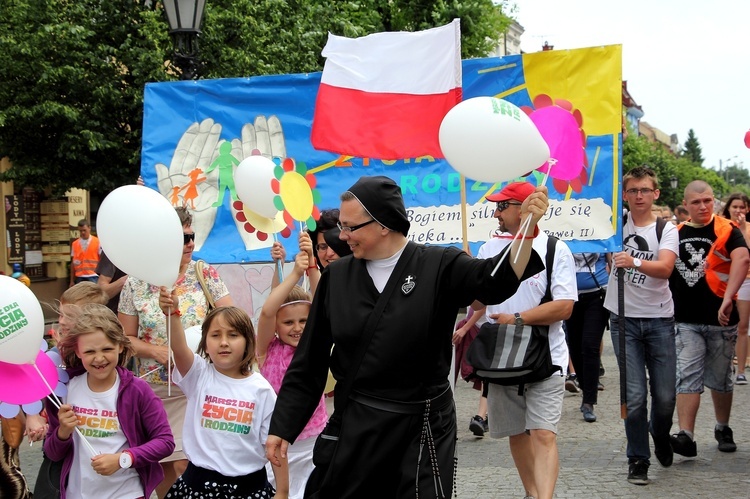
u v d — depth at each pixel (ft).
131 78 47.44
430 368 11.86
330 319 12.21
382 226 12.00
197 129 23.90
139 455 13.92
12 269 62.28
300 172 16.38
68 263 68.59
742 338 34.60
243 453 14.37
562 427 27.37
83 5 46.29
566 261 17.67
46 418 15.30
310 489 12.38
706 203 23.18
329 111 20.76
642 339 21.22
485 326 17.95
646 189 21.11
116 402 14.26
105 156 47.73
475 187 21.91
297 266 15.85
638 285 21.03
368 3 75.61
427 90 20.30
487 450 24.49
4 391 13.39
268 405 14.49
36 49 45.03
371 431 11.71
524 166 12.39
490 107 12.40
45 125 47.37
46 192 66.08
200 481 14.29
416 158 22.34
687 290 23.17
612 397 32.71
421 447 11.73
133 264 14.38
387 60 20.49
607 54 20.80
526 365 17.16
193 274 17.75
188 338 16.01
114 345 14.08
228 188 23.71
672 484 20.40
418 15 76.74
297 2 56.08
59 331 15.25
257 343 15.92
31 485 21.81
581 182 20.92
